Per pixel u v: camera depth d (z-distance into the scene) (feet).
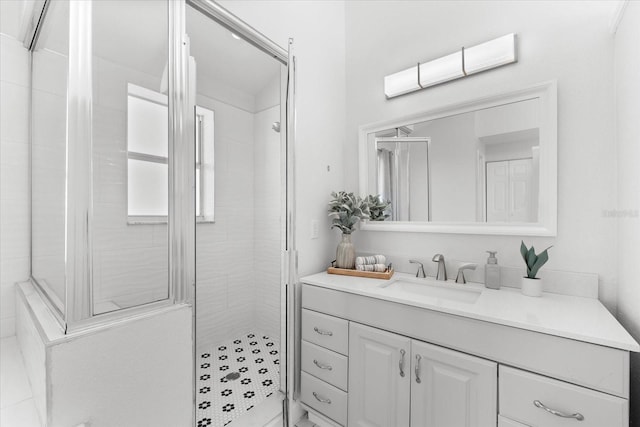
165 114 2.70
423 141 5.48
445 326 3.50
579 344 2.68
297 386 5.21
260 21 4.77
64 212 2.11
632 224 3.19
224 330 5.27
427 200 5.41
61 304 2.14
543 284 4.24
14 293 3.45
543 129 4.25
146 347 2.38
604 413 2.55
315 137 5.88
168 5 2.73
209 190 4.97
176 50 2.77
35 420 2.04
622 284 3.51
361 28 6.46
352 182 6.56
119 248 2.33
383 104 6.07
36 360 2.17
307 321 5.02
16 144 3.49
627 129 3.31
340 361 4.51
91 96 2.16
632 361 3.14
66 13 2.17
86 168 2.12
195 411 2.74
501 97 4.60
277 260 5.29
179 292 2.70
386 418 4.00
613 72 3.77
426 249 5.44
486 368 3.18
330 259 6.21
